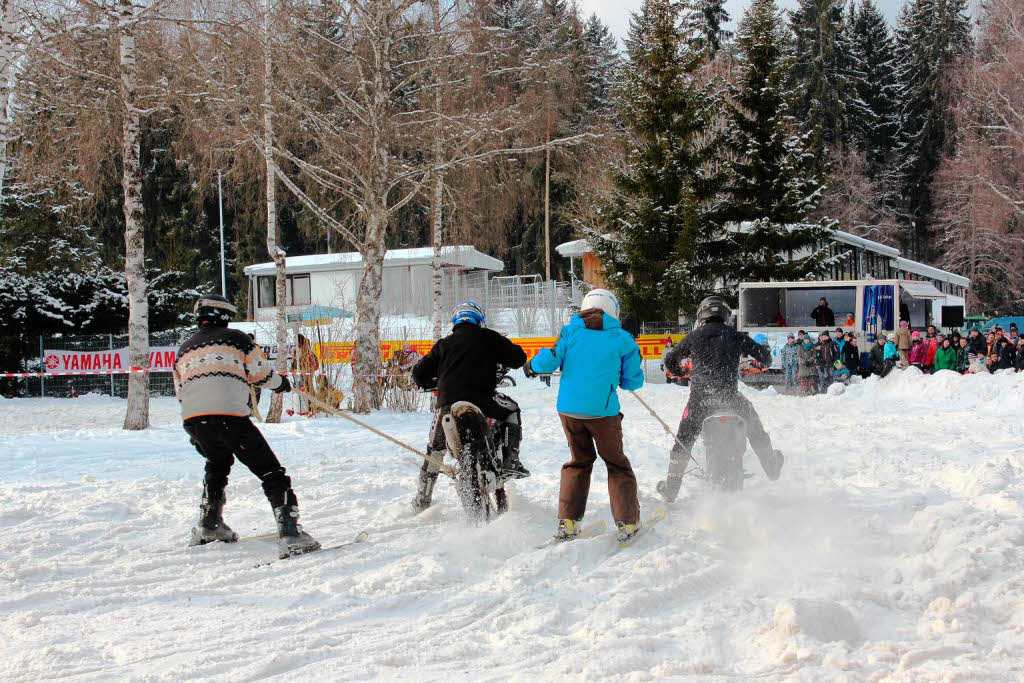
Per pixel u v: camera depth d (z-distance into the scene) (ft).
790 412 45.11
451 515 20.44
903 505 19.71
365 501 22.54
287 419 50.19
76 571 16.33
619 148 80.69
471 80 53.26
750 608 13.05
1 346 81.97
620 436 17.95
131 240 43.80
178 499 23.08
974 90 134.62
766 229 89.04
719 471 20.24
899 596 13.53
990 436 31.94
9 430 50.62
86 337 83.66
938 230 185.57
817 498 20.74
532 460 29.35
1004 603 12.65
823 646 11.24
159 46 46.09
